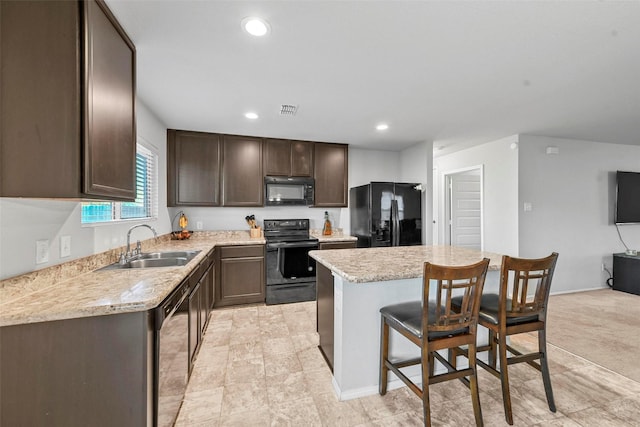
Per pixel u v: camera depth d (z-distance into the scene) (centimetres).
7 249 121
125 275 169
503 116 311
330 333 211
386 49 182
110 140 141
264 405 176
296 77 219
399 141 418
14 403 115
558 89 243
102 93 133
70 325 118
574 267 425
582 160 428
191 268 193
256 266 353
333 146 423
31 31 114
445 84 232
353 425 160
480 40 172
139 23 154
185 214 388
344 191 428
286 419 164
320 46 178
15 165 113
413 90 244
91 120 122
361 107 283
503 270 161
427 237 409
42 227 140
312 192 405
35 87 114
